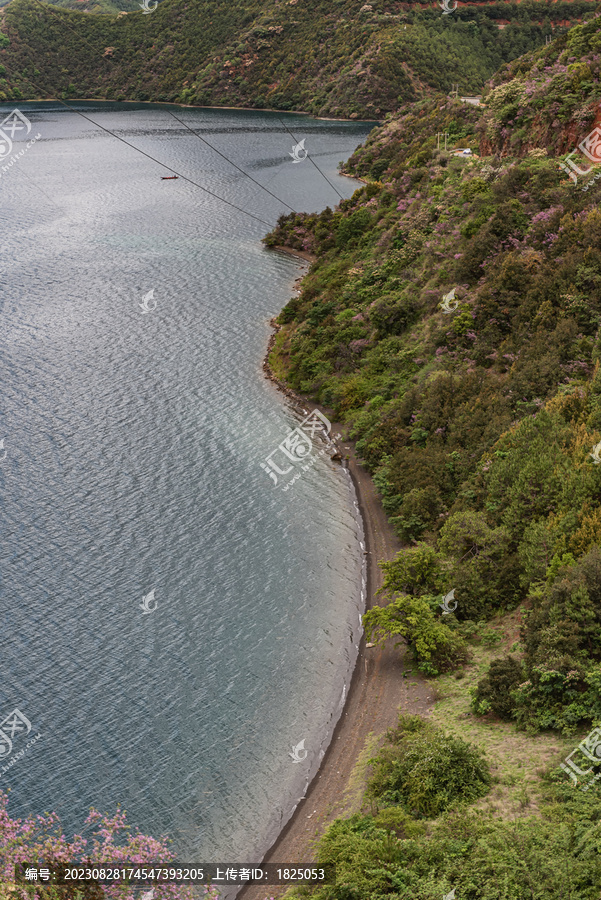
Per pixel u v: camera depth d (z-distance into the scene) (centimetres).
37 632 4984
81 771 4041
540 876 2644
